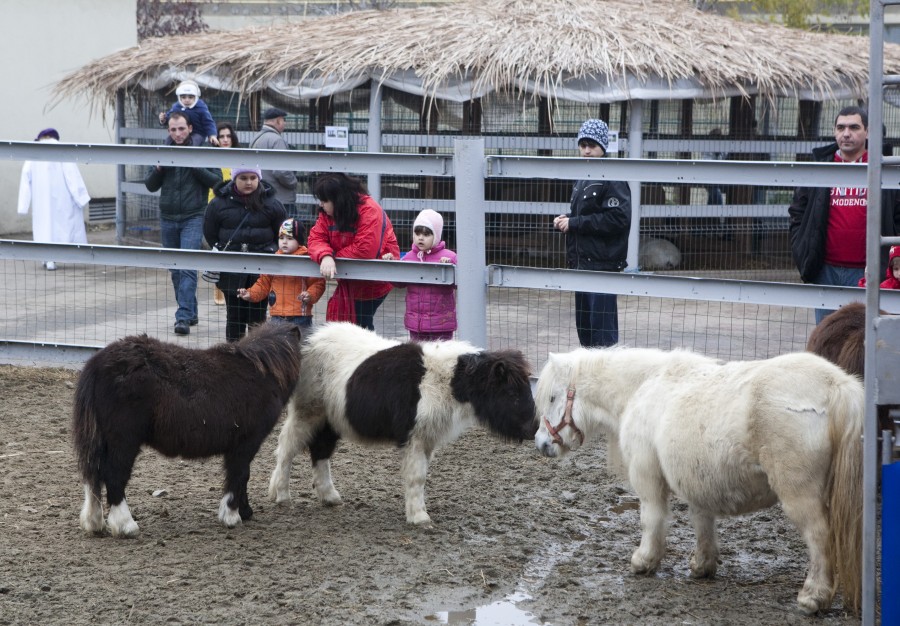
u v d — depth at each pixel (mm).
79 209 14461
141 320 10648
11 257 8055
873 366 3727
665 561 5121
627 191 8000
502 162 6949
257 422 5289
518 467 6574
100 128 20250
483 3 15211
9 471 6219
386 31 14102
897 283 6430
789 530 5551
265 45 14086
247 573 4754
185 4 27172
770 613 4426
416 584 4688
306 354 5730
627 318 10750
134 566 4797
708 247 14141
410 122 13727
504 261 13922
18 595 4434
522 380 5359
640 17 14484
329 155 7348
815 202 7230
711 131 13984
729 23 15281
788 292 6527
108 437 5008
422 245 7285
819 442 4180
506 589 4688
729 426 4328
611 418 5027
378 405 5426
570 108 13586
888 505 3740
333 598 4496
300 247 7566
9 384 8297
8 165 18578
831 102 14234
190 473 6344
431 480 6312
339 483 6230
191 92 11000
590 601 4562
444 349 5504
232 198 8008
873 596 3814
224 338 9641
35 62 18891
